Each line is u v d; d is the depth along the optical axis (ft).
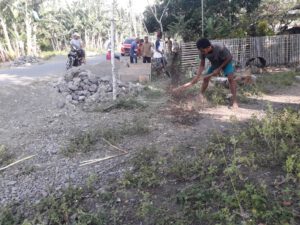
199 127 20.04
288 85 32.65
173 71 41.50
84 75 29.43
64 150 17.67
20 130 21.17
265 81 34.30
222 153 15.67
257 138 17.02
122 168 15.38
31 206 12.89
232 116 20.31
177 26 57.52
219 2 61.87
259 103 25.49
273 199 11.57
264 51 50.47
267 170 13.69
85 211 12.32
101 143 18.47
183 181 13.62
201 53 22.84
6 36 99.55
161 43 41.78
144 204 11.82
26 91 29.25
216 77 31.24
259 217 10.70
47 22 121.08
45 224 11.78
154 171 14.47
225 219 10.81
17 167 16.26
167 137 18.67
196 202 11.81
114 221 11.62
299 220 10.50
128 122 21.67
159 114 23.00
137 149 17.30
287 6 63.00
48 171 15.66
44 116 23.81
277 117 19.34
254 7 62.13
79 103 26.86
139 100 26.71
